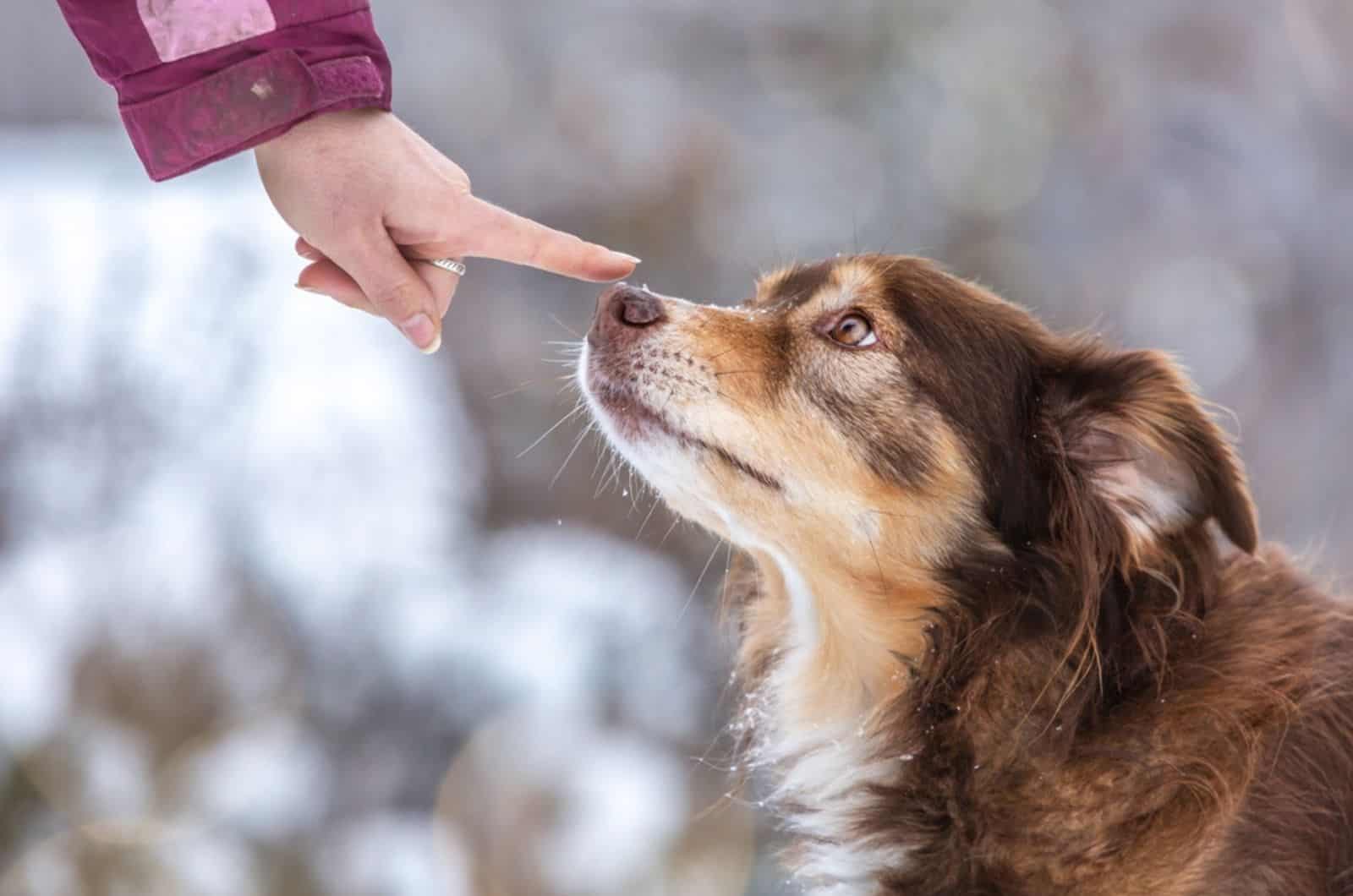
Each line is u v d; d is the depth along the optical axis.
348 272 3.44
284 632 6.80
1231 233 12.62
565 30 13.45
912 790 3.62
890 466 3.81
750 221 11.67
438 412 9.16
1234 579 3.69
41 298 8.22
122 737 6.20
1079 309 11.84
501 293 11.01
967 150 12.61
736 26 13.13
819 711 3.98
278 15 3.24
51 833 5.92
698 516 3.99
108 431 7.68
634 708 6.98
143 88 3.25
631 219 11.74
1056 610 3.59
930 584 3.77
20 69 14.02
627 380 3.86
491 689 6.86
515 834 6.23
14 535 7.18
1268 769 3.28
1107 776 3.40
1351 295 12.43
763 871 6.09
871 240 11.75
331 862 6.08
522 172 12.29
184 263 8.77
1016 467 3.75
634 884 6.09
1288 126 13.37
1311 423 11.62
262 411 8.16
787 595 4.17
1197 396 3.70
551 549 8.31
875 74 12.93
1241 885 3.20
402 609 7.14
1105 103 13.08
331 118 3.33
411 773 6.54
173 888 5.81
